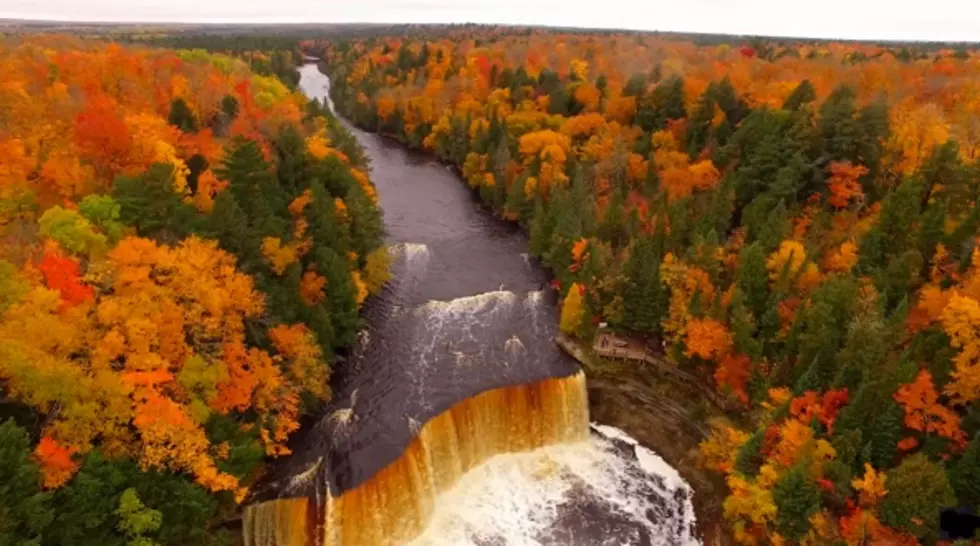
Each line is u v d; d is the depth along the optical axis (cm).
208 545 4781
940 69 12406
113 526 4322
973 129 8269
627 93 12725
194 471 4716
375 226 8581
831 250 7000
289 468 5609
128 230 5681
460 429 6341
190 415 4919
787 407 5388
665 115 11550
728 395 6294
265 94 12019
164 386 4944
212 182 6812
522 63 17812
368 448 5747
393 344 7344
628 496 6250
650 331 7088
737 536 5356
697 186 9162
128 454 4572
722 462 5822
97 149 6456
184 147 7638
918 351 5256
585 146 11200
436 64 18812
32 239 5106
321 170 8631
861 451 4888
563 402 6831
